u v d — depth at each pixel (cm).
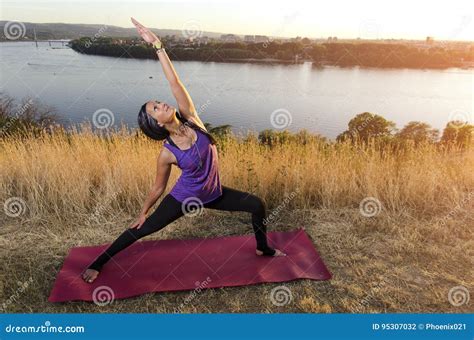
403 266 332
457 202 435
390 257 344
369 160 500
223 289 301
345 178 461
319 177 463
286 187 448
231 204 309
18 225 390
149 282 305
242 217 413
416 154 528
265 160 495
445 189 457
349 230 389
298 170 457
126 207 430
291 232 383
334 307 286
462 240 371
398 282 311
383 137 571
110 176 445
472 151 537
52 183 438
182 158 270
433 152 534
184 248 354
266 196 450
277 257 340
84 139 531
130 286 300
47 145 525
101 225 395
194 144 271
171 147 270
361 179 464
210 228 392
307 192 457
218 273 317
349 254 350
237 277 312
